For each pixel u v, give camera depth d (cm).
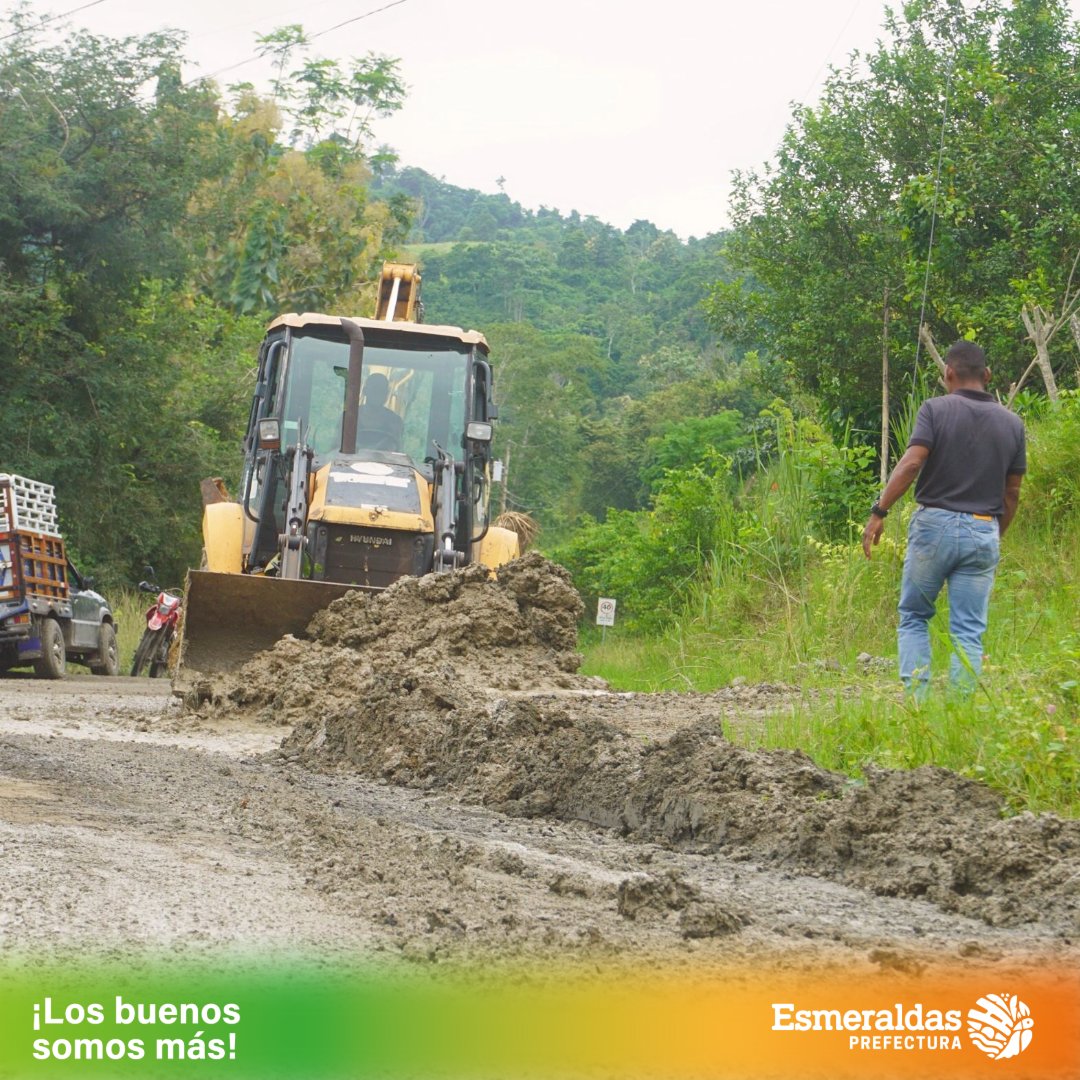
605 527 3825
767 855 580
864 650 1318
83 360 3017
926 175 2205
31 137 2914
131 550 3300
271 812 621
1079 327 1700
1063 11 2288
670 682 1455
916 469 844
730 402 7988
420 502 1349
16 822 522
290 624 1230
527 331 10250
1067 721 681
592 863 561
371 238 5947
